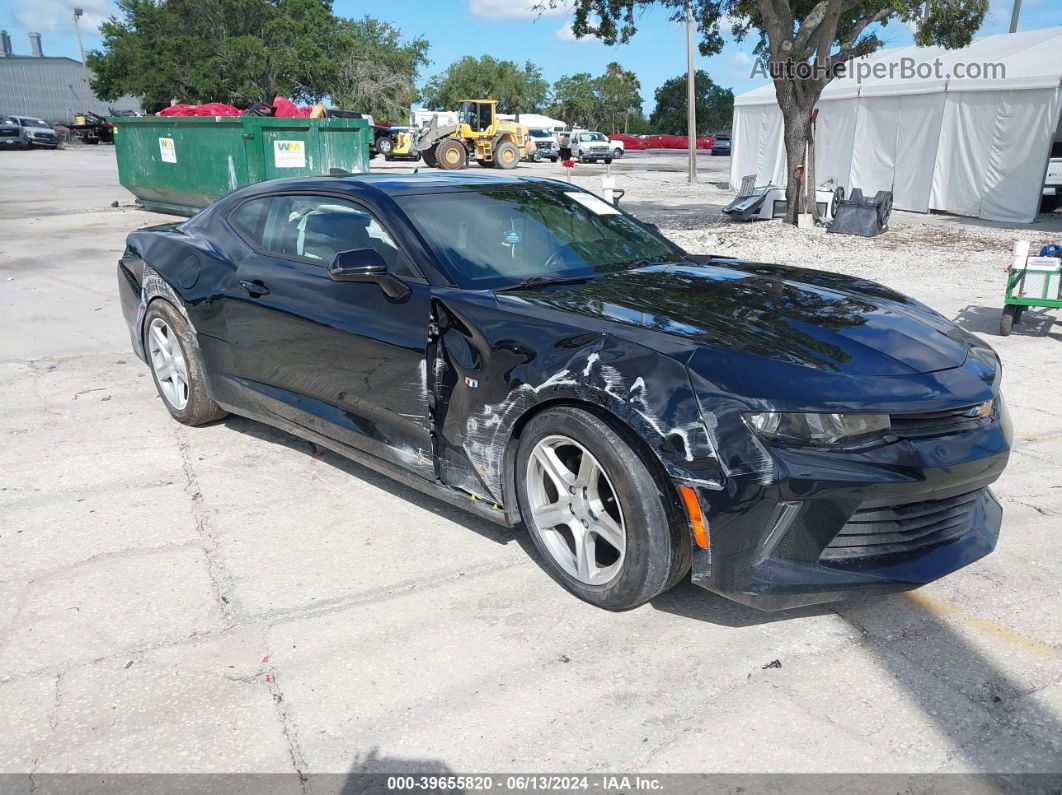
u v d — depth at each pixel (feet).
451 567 10.32
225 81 171.22
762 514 7.93
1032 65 52.75
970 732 7.38
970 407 8.67
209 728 7.48
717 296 10.38
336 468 13.44
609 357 8.66
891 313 10.19
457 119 106.63
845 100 66.28
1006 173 52.85
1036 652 8.55
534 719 7.59
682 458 8.02
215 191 43.75
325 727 7.50
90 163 105.40
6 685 8.07
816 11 44.83
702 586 8.39
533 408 9.40
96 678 8.18
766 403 7.94
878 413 8.14
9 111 253.65
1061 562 10.38
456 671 8.29
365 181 12.60
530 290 10.55
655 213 57.98
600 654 8.55
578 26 53.57
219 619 9.21
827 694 7.91
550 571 9.90
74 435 14.85
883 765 6.99
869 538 8.57
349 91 184.14
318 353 11.87
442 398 10.37
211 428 15.28
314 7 177.37
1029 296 21.76
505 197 12.65
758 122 76.59
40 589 9.82
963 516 9.36
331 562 10.46
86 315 24.27
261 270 12.89
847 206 46.06
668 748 7.21
